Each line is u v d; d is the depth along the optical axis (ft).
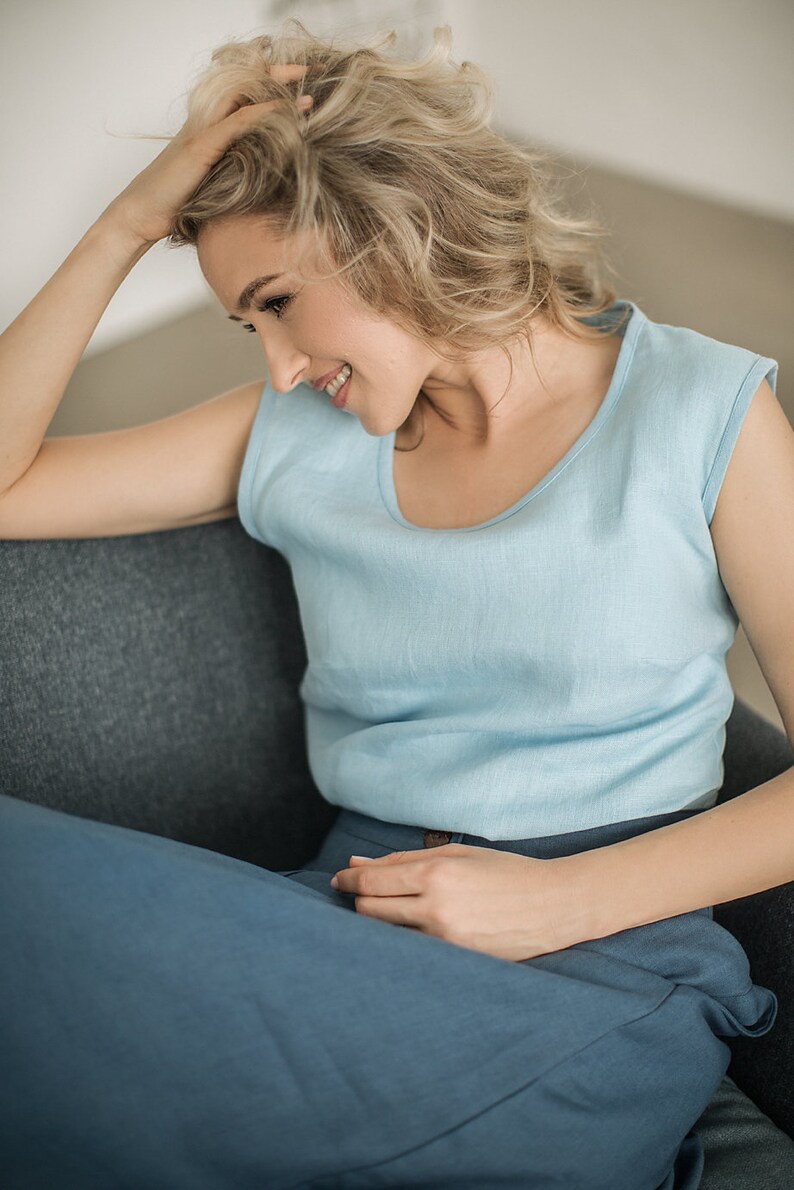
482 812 2.93
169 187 3.02
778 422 2.85
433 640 3.06
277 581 3.95
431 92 2.95
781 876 2.64
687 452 2.82
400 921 2.53
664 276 6.56
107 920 2.09
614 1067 2.35
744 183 7.31
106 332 7.28
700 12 7.30
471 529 3.06
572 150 7.55
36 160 6.69
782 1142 2.76
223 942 2.11
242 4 6.38
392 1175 2.16
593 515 2.89
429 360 2.99
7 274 6.95
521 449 3.12
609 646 2.82
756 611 2.84
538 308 3.10
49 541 3.53
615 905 2.57
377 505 3.31
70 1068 2.05
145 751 3.67
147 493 3.55
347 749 3.32
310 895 2.58
